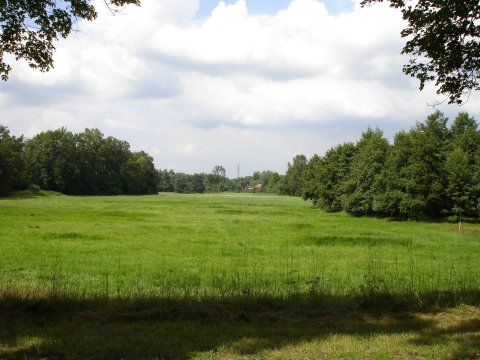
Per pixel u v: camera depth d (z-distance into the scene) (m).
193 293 10.67
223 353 6.49
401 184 54.91
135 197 128.62
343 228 41.62
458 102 9.74
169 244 27.53
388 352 6.50
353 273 17.83
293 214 63.44
